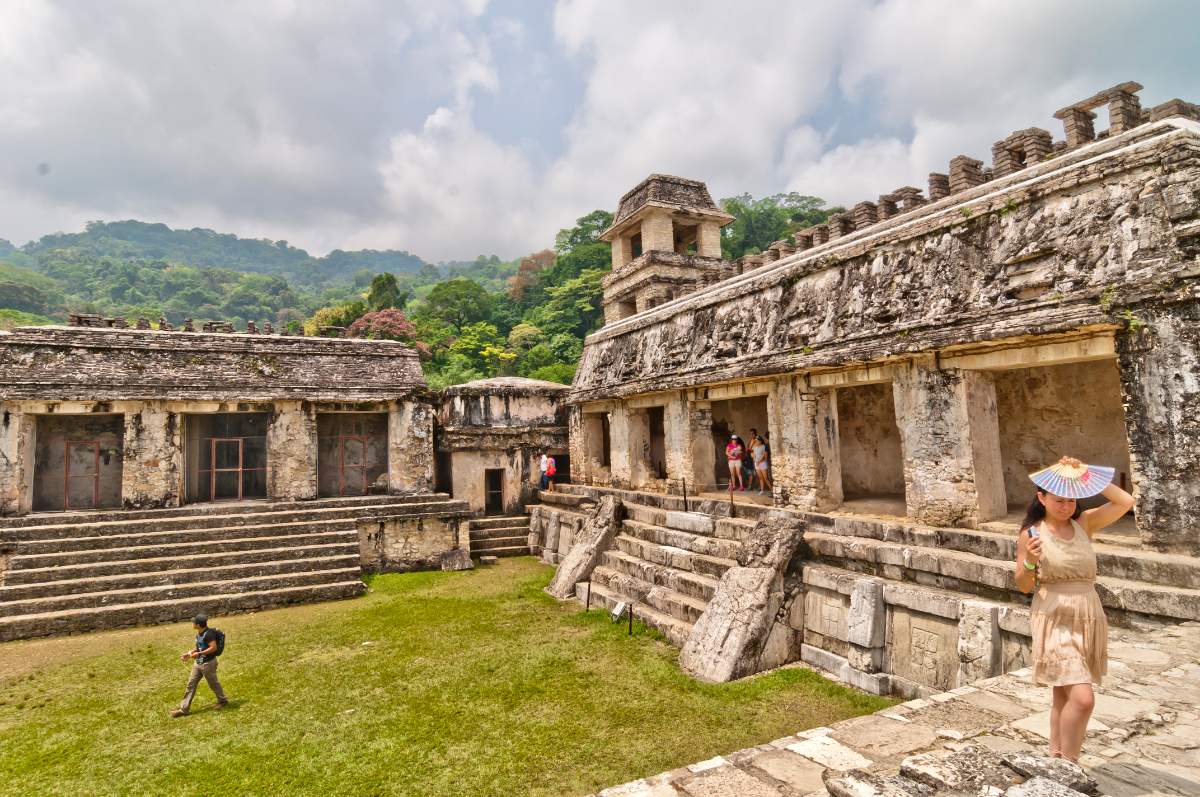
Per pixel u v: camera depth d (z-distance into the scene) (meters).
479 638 10.87
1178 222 6.89
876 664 8.25
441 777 6.38
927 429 9.40
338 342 19.80
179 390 16.80
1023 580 3.98
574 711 7.80
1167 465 6.82
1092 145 8.30
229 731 7.63
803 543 10.02
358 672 9.46
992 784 3.50
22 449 15.62
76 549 14.17
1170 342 6.81
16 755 7.19
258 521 16.16
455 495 20.38
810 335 11.32
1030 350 8.15
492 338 53.66
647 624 10.91
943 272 9.28
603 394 18.06
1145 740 4.14
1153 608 6.38
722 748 6.77
